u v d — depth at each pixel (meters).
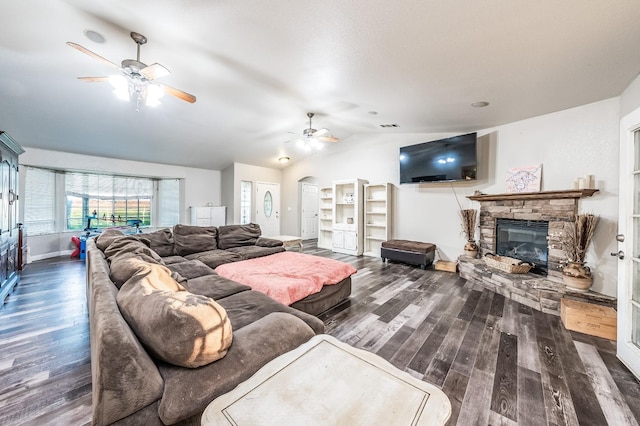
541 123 3.64
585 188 3.10
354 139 6.24
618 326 2.00
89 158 5.48
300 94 3.52
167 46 2.52
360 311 2.89
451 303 3.12
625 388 1.69
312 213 8.44
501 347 2.17
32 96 3.46
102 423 0.80
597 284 3.02
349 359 1.08
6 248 3.20
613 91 2.82
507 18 1.68
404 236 5.52
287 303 2.38
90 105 3.82
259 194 7.66
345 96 3.46
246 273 2.80
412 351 2.11
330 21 1.90
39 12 2.16
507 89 2.79
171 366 0.99
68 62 2.86
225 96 3.71
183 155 6.14
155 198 6.78
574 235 3.01
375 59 2.37
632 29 1.73
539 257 3.61
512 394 1.64
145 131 4.80
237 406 0.82
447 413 0.81
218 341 1.02
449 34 1.90
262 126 5.09
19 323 2.54
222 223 6.91
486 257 3.93
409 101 3.35
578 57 2.11
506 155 4.08
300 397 0.86
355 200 5.93
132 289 1.23
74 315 2.72
